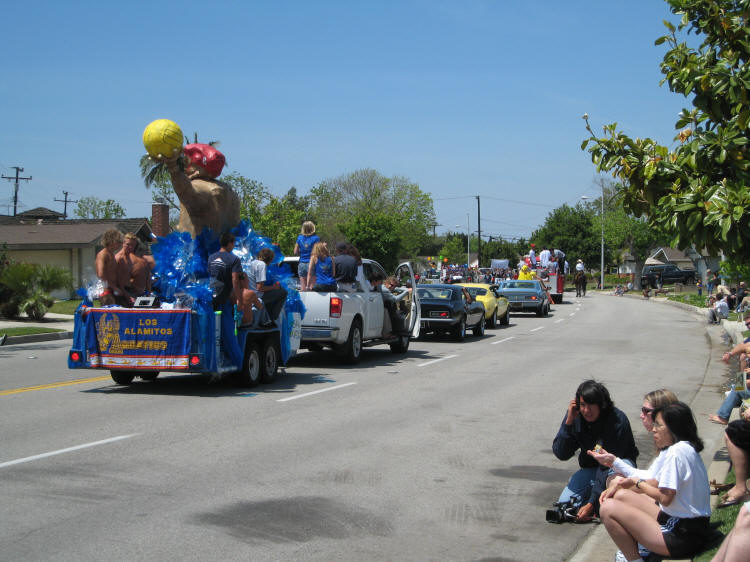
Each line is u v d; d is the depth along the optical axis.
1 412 9.70
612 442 6.15
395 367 15.52
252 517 5.85
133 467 7.13
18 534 5.30
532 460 8.02
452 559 5.21
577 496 6.18
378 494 6.61
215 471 7.09
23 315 27.00
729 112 7.63
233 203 12.16
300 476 7.04
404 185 91.94
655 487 4.94
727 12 7.89
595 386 6.15
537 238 90.62
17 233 41.78
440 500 6.54
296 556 5.10
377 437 8.81
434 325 21.36
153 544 5.19
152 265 11.95
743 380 9.26
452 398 11.70
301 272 15.14
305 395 11.57
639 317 33.88
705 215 7.07
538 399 11.77
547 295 35.97
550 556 5.35
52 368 14.49
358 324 15.62
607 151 8.12
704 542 4.85
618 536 4.96
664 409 5.10
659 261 99.12
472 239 150.38
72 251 41.12
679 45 8.02
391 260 66.62
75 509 5.87
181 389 11.85
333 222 83.31
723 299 28.28
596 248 85.94
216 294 11.02
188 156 11.75
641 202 8.12
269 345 12.53
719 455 8.20
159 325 10.79
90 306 11.23
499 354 18.44
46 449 7.71
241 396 11.30
